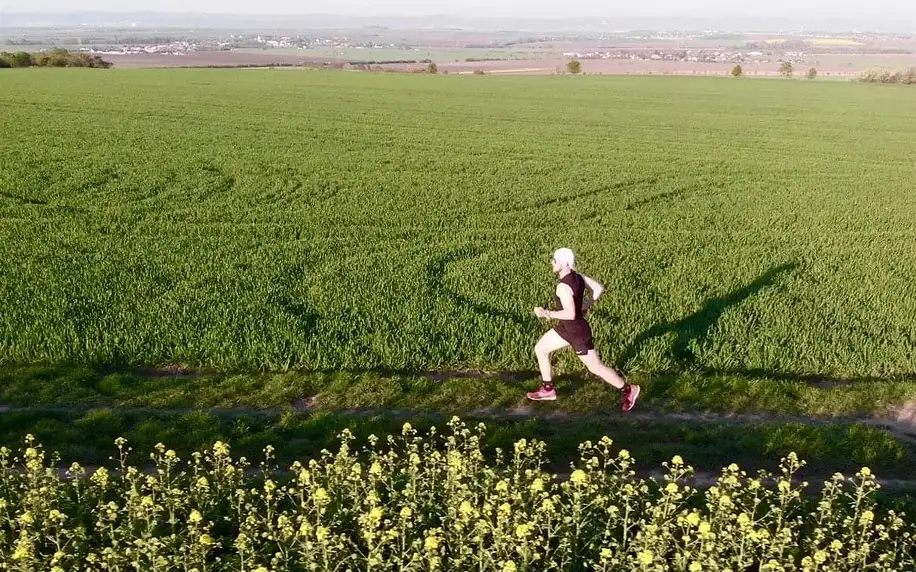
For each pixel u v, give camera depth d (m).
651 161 29.77
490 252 15.60
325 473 7.36
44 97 46.44
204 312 11.51
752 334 11.41
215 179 23.31
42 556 6.02
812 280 14.16
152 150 28.47
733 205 21.84
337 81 70.94
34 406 8.93
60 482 6.96
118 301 11.91
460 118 43.03
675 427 8.79
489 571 6.02
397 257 14.97
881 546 6.52
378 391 9.54
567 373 10.28
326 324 11.28
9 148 27.58
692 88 71.88
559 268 8.56
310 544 5.88
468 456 7.47
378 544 5.99
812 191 24.38
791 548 6.39
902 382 9.96
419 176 25.02
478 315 11.62
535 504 6.46
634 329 11.50
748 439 8.44
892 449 8.37
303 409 9.16
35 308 11.41
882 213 21.11
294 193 21.62
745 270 14.70
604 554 5.76
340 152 29.59
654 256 15.75
